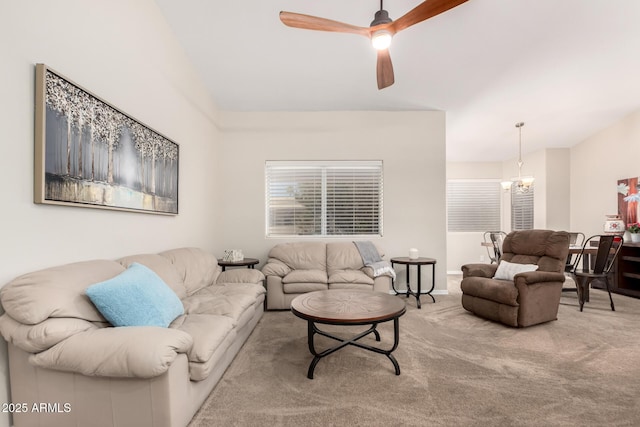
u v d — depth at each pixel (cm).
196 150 364
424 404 174
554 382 199
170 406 135
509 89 397
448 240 671
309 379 202
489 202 675
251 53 330
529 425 157
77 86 180
